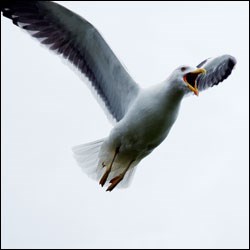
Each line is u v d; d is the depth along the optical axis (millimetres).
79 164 13805
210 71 15039
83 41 13312
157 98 12867
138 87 13305
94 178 13797
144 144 13188
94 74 13781
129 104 13383
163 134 13125
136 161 13664
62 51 13492
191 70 12797
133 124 12953
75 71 13664
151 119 12867
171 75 12891
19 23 13164
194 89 12680
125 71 13336
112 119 13898
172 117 12984
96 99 13938
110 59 13383
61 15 12867
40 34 13281
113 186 13375
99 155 13633
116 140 13242
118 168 13773
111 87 13680
